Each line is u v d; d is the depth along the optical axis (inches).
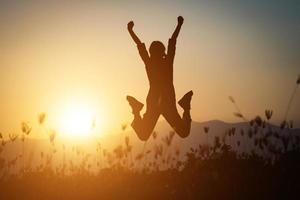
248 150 412.2
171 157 453.1
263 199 337.1
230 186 364.5
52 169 468.4
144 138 417.4
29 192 418.6
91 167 478.0
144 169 459.2
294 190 343.9
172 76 418.6
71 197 402.9
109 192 408.8
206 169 429.4
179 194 376.2
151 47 419.5
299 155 368.8
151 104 414.6
